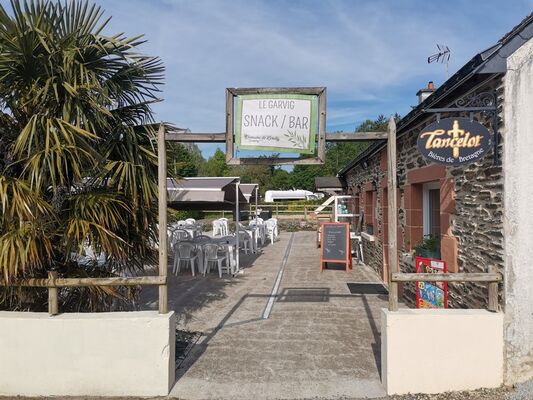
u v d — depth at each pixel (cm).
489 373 364
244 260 1205
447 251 501
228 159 421
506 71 371
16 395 371
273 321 576
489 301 375
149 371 369
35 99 402
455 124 371
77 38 430
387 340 362
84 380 370
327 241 1010
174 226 1302
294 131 416
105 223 411
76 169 394
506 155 374
